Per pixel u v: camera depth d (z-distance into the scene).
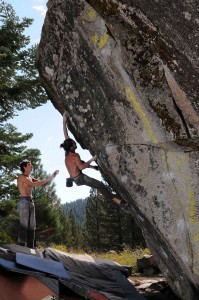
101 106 5.68
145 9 4.89
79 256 6.91
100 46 5.47
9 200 13.89
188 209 5.06
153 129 5.23
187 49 4.70
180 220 5.11
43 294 5.07
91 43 5.55
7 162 14.00
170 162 5.17
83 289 5.41
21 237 7.30
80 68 5.80
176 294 6.17
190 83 4.82
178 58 4.80
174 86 4.95
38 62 6.32
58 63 6.07
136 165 5.40
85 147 6.68
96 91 5.69
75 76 5.88
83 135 5.94
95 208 48.62
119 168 5.55
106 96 5.59
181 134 5.04
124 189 5.60
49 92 6.88
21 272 5.20
